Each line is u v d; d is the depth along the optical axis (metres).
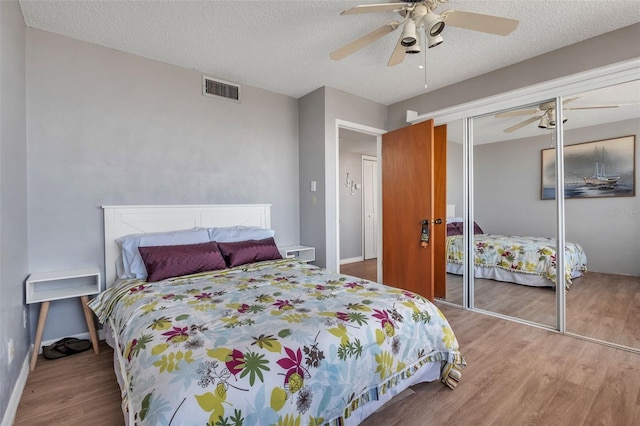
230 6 2.01
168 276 2.17
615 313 2.61
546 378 1.84
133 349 1.23
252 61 2.79
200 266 2.31
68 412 1.58
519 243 3.09
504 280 3.21
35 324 2.22
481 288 3.32
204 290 1.86
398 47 2.06
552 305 2.92
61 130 2.33
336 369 1.24
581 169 2.66
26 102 2.18
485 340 2.39
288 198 3.67
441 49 2.56
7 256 1.59
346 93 3.53
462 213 3.29
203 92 3.02
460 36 2.36
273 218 3.54
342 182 5.87
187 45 2.51
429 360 1.66
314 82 3.27
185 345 1.15
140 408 0.96
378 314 1.50
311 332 1.28
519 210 3.05
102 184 2.51
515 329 2.61
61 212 2.33
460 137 3.32
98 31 2.29
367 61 2.78
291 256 3.38
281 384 1.08
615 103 2.44
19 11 1.96
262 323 1.34
